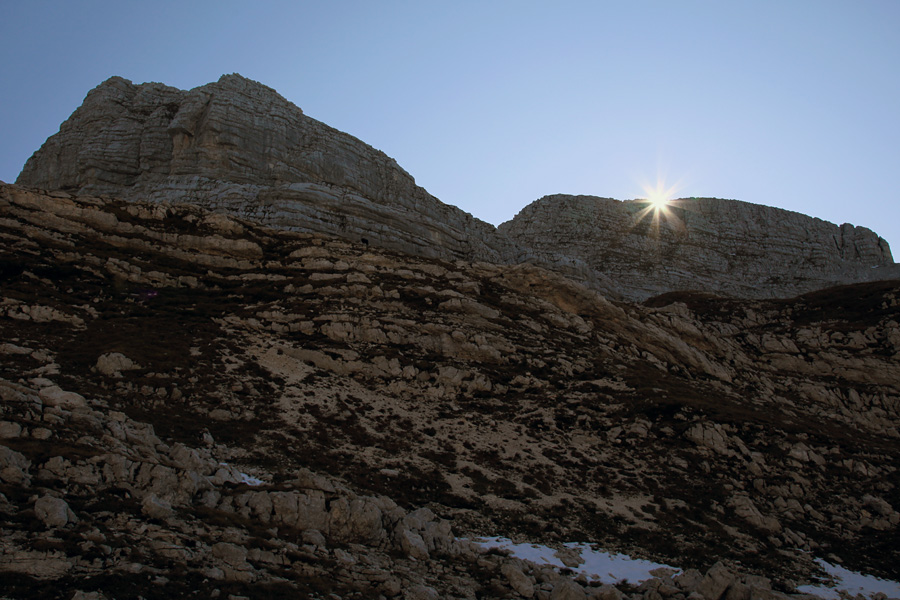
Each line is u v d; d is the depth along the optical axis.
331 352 45.91
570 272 104.44
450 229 91.44
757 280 134.00
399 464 33.62
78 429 23.84
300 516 23.09
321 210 76.19
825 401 65.12
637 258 129.88
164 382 35.84
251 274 59.12
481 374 46.78
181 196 75.44
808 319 87.00
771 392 65.38
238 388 37.88
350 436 35.91
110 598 15.04
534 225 135.12
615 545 29.39
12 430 21.61
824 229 150.88
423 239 85.25
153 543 18.08
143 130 82.50
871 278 142.38
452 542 25.19
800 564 31.42
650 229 137.75
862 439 54.22
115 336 40.66
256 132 82.25
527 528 29.31
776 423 48.94
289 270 60.94
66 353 36.66
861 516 38.09
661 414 45.03
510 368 49.97
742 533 33.66
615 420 44.22
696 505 35.72
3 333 37.16
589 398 46.84
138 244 58.31
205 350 41.81
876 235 152.88
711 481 38.62
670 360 64.94
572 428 42.53
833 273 140.50
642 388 49.56
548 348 55.28
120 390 34.09
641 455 40.41
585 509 32.72
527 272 71.56
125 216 61.78
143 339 41.09
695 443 42.06
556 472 36.41
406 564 22.38
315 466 31.33
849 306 88.06
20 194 57.59
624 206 141.88
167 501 20.86
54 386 27.77
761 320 89.75
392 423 38.88
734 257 137.88
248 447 31.91
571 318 64.81
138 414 31.69
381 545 23.45
